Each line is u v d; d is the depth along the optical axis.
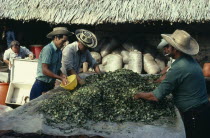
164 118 3.76
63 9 9.12
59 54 5.38
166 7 8.49
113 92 4.16
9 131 3.28
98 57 9.38
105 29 9.90
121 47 9.70
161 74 5.53
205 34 9.34
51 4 9.31
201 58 9.38
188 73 4.01
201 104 4.17
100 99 3.99
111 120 3.63
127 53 9.38
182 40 4.00
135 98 4.03
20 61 7.19
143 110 3.88
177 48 3.98
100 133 3.32
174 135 3.32
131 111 3.82
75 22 8.83
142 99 4.04
